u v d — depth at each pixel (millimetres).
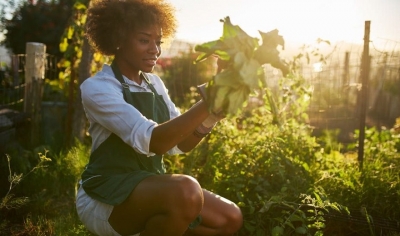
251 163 3912
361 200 3699
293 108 5020
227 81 2145
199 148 4531
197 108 2375
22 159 4809
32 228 3582
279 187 3736
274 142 4078
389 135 5832
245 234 3553
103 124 2645
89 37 2891
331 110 6406
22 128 6109
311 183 3857
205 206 2873
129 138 2525
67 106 6348
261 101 6223
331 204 3234
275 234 3141
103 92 2629
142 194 2574
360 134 4617
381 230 3414
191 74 8062
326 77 6273
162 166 2979
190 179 2570
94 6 2859
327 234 3555
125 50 2787
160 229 2562
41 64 6250
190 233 2926
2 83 7359
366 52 4578
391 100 7633
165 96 3086
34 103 6129
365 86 4602
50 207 4062
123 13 2729
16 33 9859
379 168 4238
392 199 3705
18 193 4293
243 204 3455
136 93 2785
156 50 2777
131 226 2666
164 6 2943
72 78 5977
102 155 2748
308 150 4387
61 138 5848
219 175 3893
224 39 2189
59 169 4750
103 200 2648
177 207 2508
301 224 3555
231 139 4637
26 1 9898
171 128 2402
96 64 6105
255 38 2207
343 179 3939
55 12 9828
